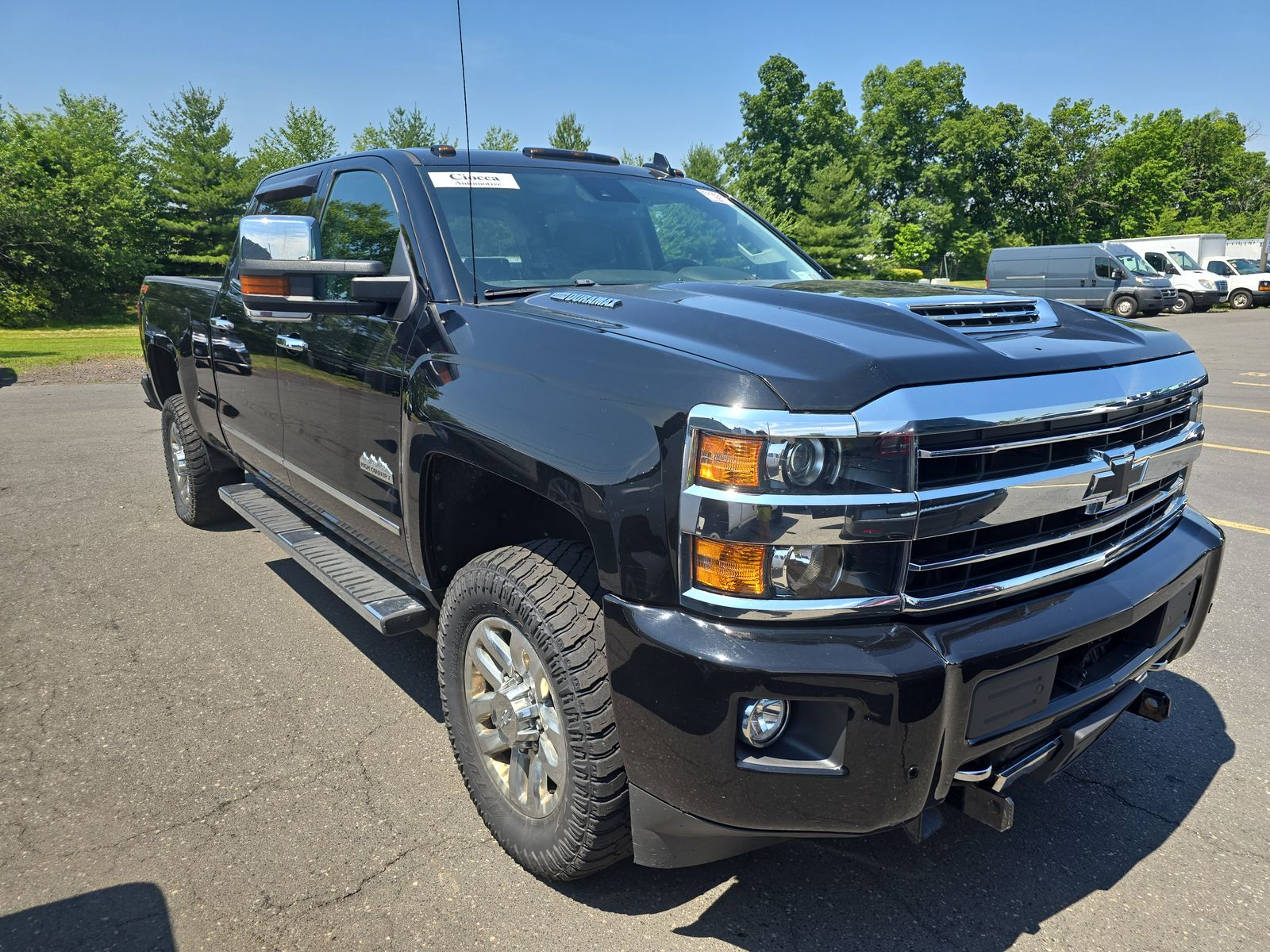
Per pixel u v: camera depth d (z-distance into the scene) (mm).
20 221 34188
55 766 2891
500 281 2852
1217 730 3213
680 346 2018
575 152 3645
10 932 2158
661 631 1848
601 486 1955
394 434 2736
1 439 8352
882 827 1838
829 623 1805
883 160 69438
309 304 2738
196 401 4801
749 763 1820
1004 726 1940
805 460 1755
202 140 45719
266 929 2176
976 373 1913
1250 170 69688
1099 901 2322
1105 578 2201
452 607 2477
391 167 3182
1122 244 30094
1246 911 2293
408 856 2463
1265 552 5156
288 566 4832
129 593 4418
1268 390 12312
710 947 2143
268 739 3076
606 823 2105
